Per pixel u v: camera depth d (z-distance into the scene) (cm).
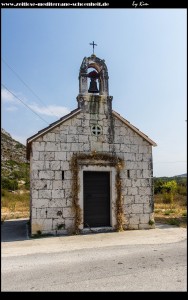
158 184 3738
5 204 2880
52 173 1293
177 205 2661
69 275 718
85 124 1366
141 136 1443
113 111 1405
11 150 6269
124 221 1374
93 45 1457
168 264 804
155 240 1152
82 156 1334
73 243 1110
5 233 1361
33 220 1249
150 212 1418
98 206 1362
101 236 1238
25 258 898
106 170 1366
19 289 624
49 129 1298
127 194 1392
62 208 1288
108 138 1391
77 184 1311
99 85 1465
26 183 4512
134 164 1420
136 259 864
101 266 794
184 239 1170
